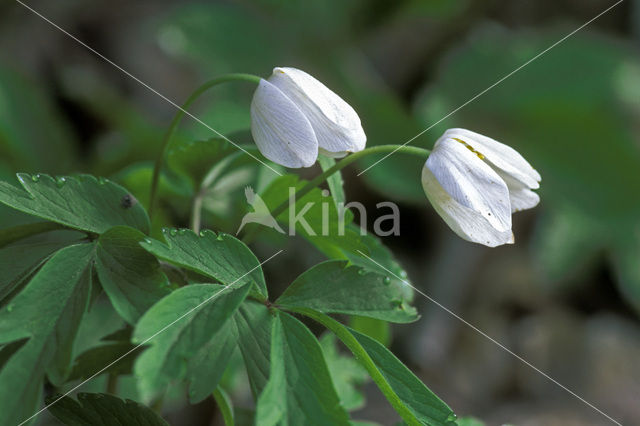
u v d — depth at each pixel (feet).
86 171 14.84
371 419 15.61
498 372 19.10
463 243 20.65
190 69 22.07
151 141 13.82
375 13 21.97
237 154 8.61
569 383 18.85
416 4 22.06
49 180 6.50
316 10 20.83
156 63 21.98
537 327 20.10
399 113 18.67
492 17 24.47
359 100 19.15
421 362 18.62
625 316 21.16
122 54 21.94
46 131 17.11
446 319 19.62
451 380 18.52
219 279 6.14
